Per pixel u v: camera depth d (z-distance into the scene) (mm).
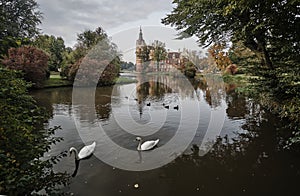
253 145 6277
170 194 4062
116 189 4230
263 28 7172
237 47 13531
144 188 4262
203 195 4008
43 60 21828
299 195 3936
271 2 5812
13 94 3373
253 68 9938
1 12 2793
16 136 2648
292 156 5457
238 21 7883
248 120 8945
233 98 14734
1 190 1997
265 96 9469
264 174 4672
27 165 2602
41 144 3158
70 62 26375
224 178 4578
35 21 29000
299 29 6316
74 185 4336
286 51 7047
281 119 8141
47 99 15258
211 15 8586
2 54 2684
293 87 7121
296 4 5590
